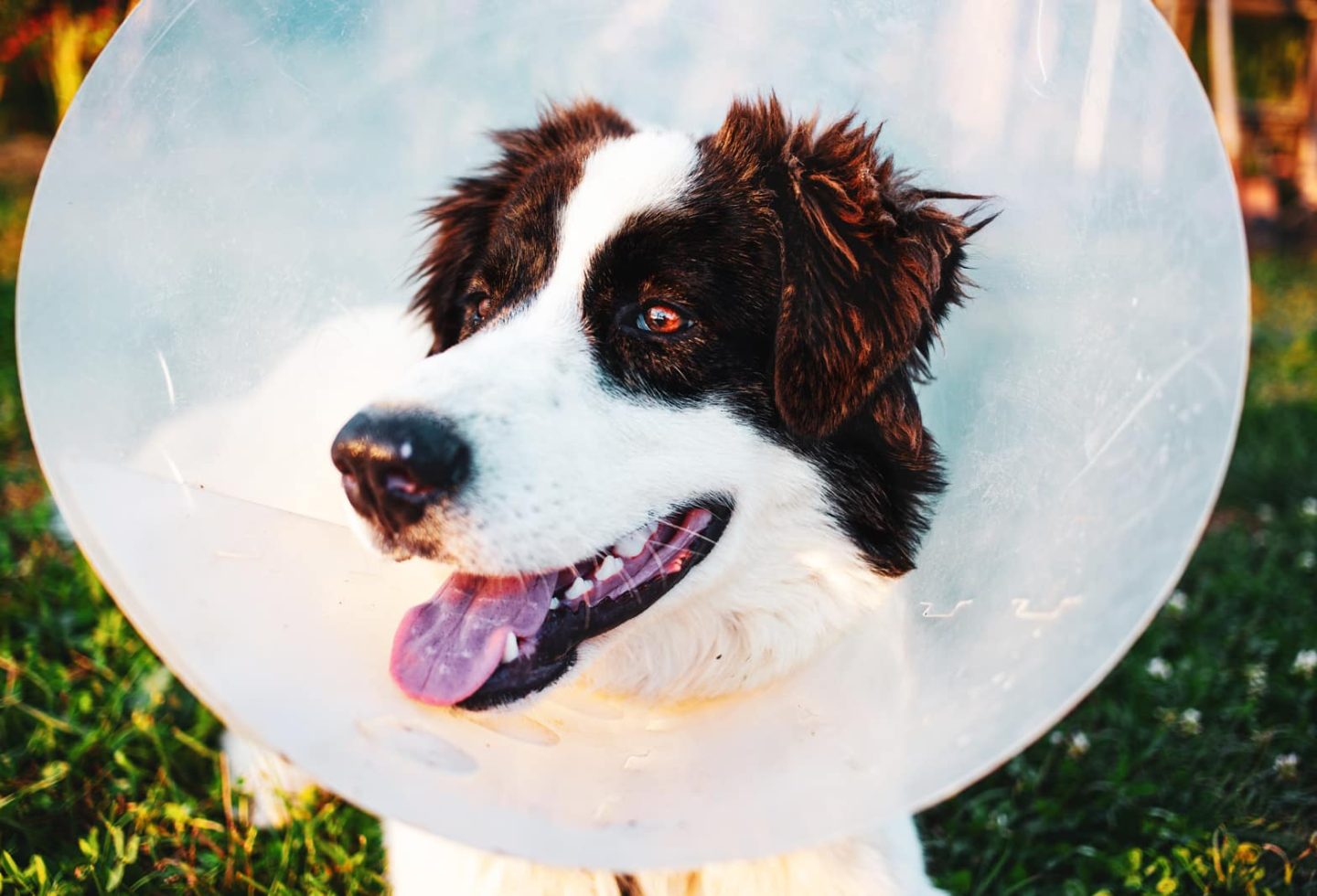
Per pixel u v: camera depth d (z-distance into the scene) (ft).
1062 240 1.69
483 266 1.94
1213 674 2.39
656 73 2.17
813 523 1.78
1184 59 1.54
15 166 8.09
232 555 1.60
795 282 1.76
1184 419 1.49
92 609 2.43
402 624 1.64
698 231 1.77
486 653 1.62
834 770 1.51
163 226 1.69
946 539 1.77
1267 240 7.75
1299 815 2.09
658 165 1.82
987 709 1.47
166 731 2.15
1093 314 1.65
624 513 1.64
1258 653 2.50
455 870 1.67
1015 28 1.73
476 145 2.14
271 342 1.84
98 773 2.06
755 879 1.72
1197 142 1.52
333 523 1.77
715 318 1.76
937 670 1.60
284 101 1.85
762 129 1.87
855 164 1.83
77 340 1.56
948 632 1.65
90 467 1.52
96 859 1.86
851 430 1.78
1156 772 2.18
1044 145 1.70
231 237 1.79
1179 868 1.97
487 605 1.65
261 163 1.83
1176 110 1.55
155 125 1.68
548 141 2.12
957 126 1.81
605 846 1.39
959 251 1.81
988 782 2.18
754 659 1.80
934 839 2.06
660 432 1.69
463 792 1.43
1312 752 2.22
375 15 1.94
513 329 1.73
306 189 1.91
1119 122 1.61
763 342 1.78
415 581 1.79
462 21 2.05
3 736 2.11
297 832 1.94
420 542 1.57
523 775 1.51
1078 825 2.09
